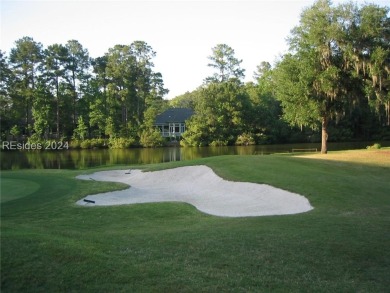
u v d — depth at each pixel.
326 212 13.16
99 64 80.69
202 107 75.00
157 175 25.64
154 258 7.30
